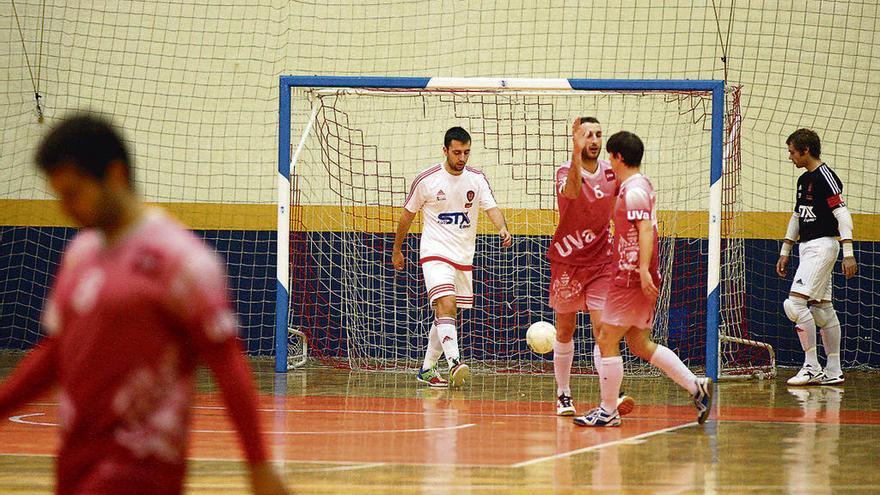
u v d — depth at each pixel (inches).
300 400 875.4
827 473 519.2
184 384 246.7
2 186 1355.8
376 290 1331.2
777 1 1331.2
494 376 1163.3
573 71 1347.2
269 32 1386.6
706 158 1314.0
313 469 519.2
